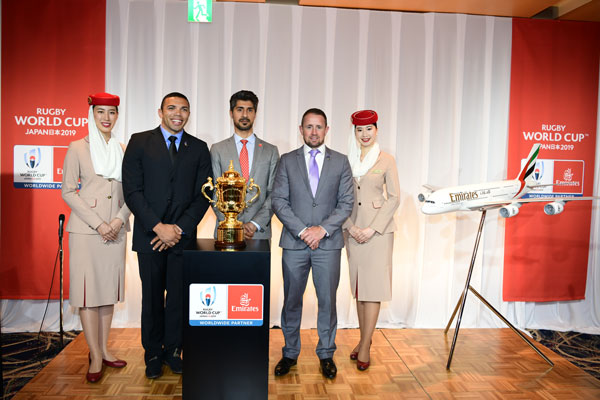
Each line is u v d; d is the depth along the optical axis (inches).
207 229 142.0
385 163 113.4
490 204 111.9
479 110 147.9
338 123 143.1
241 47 139.3
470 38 145.8
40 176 133.6
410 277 147.4
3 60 131.5
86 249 102.6
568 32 147.3
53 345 125.9
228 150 113.6
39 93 132.7
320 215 105.7
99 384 101.5
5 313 137.0
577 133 148.6
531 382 107.7
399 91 144.8
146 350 105.7
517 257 147.9
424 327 147.3
